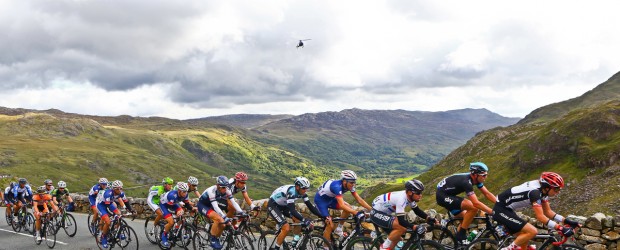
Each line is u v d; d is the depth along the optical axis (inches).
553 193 323.3
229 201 461.1
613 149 4151.1
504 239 351.6
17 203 714.2
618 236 392.5
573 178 4237.2
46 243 610.5
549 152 4909.0
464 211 384.5
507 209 339.9
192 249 534.9
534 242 411.5
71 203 649.0
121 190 546.0
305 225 414.6
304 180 413.4
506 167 5339.6
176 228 525.7
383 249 373.7
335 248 422.3
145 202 827.4
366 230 425.4
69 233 650.2
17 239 651.5
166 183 549.3
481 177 364.5
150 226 676.7
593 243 405.7
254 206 477.7
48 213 606.5
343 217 463.8
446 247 374.9
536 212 322.3
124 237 526.0
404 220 357.4
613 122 4658.0
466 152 6919.3
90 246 581.6
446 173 6392.7
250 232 470.9
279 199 441.4
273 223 642.8
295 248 430.3
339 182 412.8
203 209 477.7
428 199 5068.9
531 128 6496.1
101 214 539.2
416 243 364.8
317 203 425.1
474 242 367.2
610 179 3865.7
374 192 6486.2
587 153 4375.0
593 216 408.2
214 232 466.6
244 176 466.6
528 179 4781.0
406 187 359.6
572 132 4864.7
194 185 524.1
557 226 314.0
